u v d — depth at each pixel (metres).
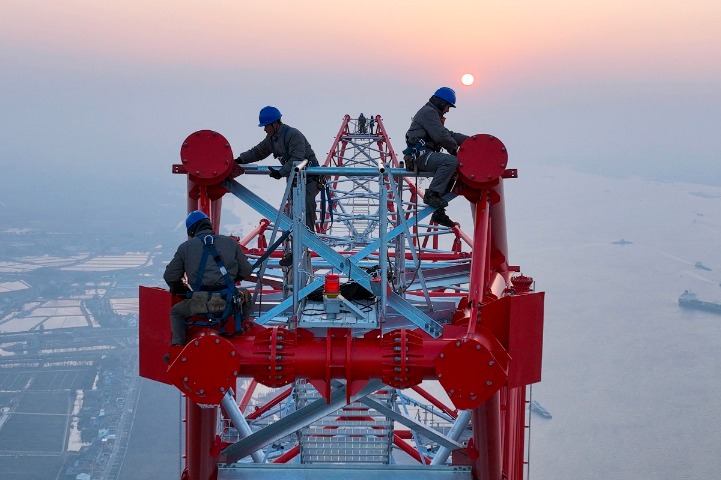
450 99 9.74
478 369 7.38
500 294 11.15
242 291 8.05
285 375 7.72
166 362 7.88
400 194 9.77
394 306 8.48
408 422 10.48
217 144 9.21
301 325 7.97
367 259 13.72
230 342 7.70
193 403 9.20
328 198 13.12
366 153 28.03
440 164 9.32
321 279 8.59
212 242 7.85
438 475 10.15
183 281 8.04
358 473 10.05
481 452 9.70
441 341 7.61
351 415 12.41
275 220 8.81
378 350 7.70
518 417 13.27
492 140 9.14
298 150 10.16
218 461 9.97
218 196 9.61
